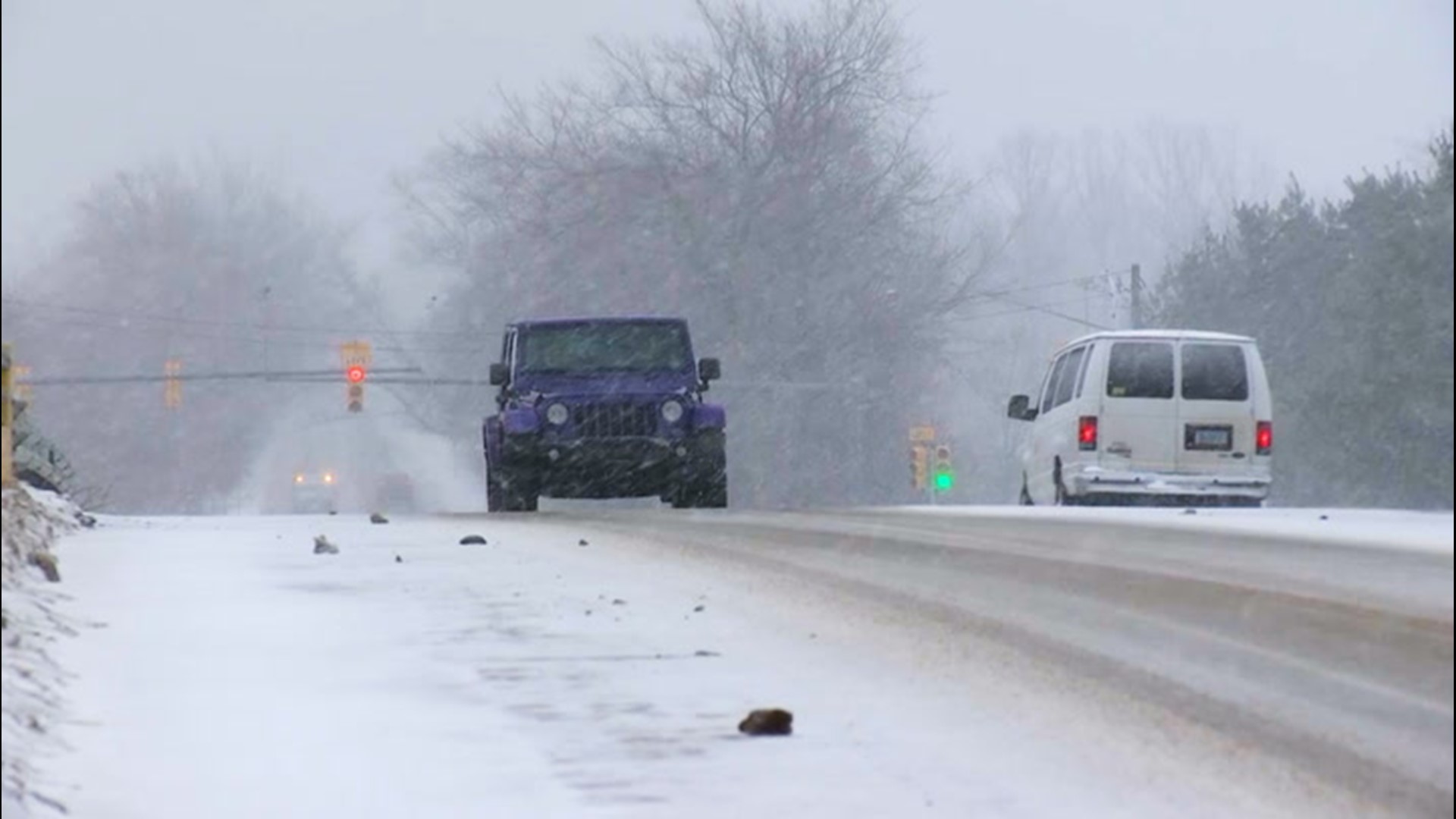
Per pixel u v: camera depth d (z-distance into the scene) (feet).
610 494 230.68
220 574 116.98
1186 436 220.02
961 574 124.67
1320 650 93.86
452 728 76.84
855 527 165.37
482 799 67.36
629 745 75.00
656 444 226.79
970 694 84.43
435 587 114.83
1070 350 235.20
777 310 552.41
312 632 95.71
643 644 95.45
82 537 138.00
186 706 77.97
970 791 69.26
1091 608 107.86
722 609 107.55
